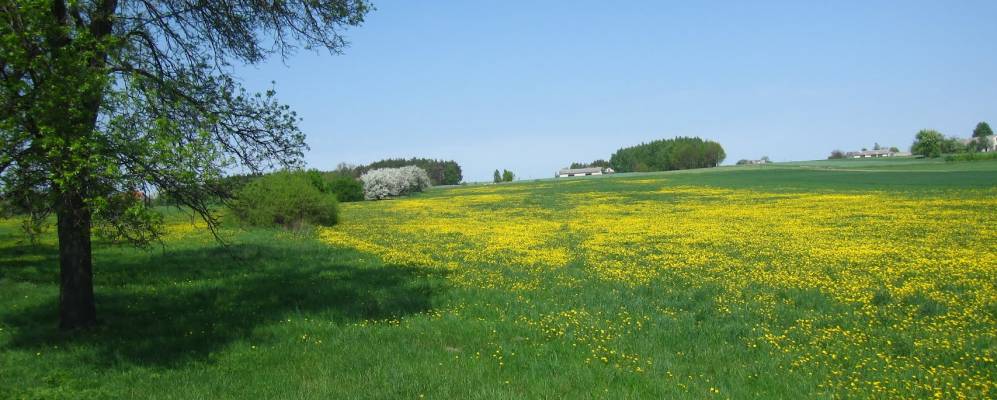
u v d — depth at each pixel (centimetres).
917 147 14150
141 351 1005
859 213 3447
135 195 865
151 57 1153
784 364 898
